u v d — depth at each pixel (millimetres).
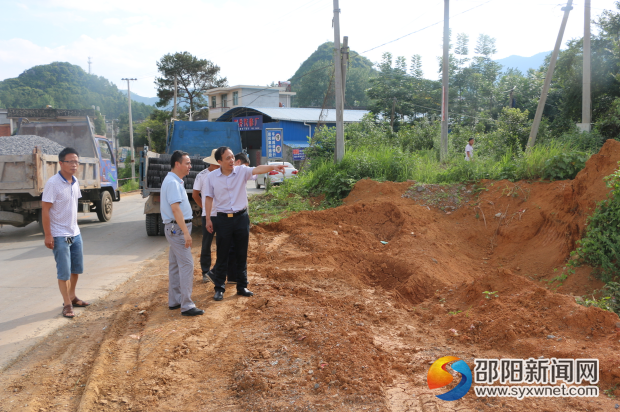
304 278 6602
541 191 8742
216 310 5352
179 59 52812
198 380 3754
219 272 5754
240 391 3500
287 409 3168
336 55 14055
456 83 37562
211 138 12867
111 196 14828
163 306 5625
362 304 5371
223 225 5633
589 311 4094
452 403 3188
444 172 11586
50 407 3480
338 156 14141
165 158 10664
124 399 3506
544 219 8008
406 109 36625
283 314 5023
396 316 5141
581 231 6652
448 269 7129
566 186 7871
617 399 3102
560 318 4230
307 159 16547
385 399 3264
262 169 5672
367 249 8102
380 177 12266
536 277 6758
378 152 13828
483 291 5375
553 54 15133
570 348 3701
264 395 3373
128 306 5715
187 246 5176
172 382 3730
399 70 38312
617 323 3949
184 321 5035
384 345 4254
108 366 4066
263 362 3906
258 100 49219
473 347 4160
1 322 5203
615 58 19344
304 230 9062
